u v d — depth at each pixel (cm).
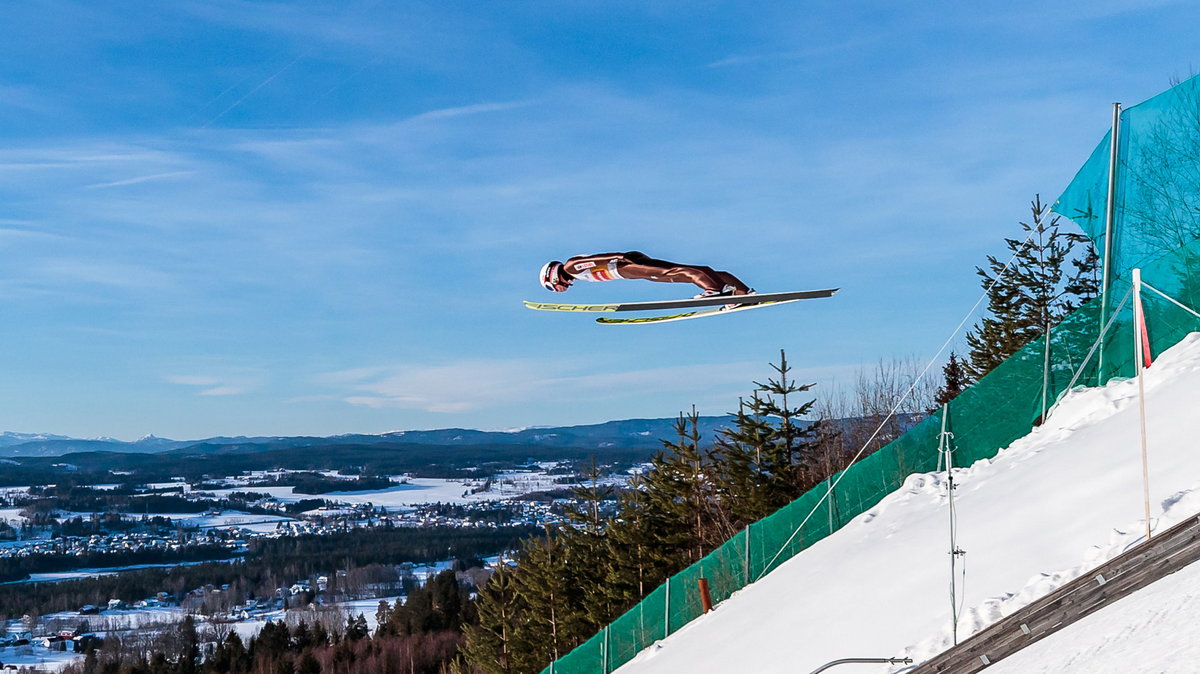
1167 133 1742
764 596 2084
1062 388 2003
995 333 4575
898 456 2214
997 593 1294
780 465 4178
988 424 2094
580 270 797
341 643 11381
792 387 4228
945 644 1193
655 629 2644
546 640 4975
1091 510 1384
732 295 779
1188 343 1803
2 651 16275
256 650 11662
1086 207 1953
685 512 4425
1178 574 946
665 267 779
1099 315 1947
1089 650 848
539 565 5062
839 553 1962
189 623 13900
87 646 15000
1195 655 696
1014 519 1547
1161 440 1492
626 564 4494
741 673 1661
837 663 1330
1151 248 1819
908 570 1612
